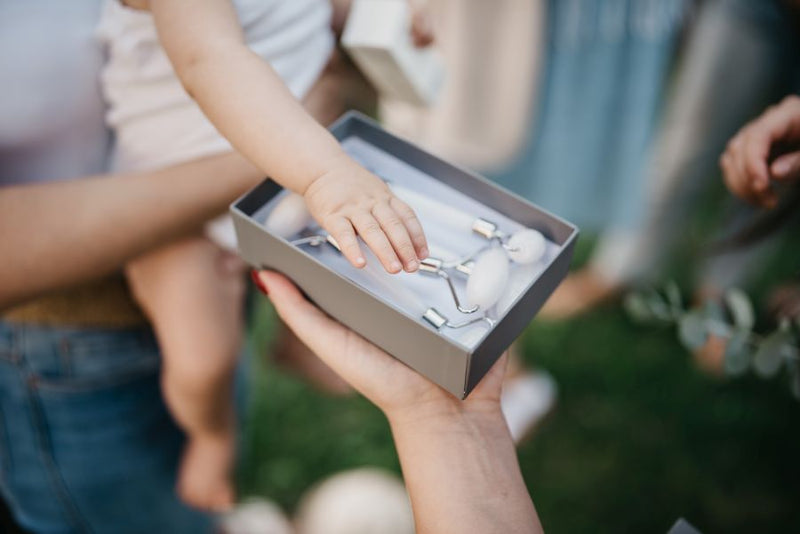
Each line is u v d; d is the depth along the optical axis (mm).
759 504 2027
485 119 2016
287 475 2125
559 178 2248
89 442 1379
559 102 2047
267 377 2277
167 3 921
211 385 1311
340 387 2008
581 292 2420
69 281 1042
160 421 1462
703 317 1286
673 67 2170
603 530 2012
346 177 841
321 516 1986
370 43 1130
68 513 1488
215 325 1267
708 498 2045
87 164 1190
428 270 882
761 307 2148
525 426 2172
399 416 903
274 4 1045
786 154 1116
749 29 1793
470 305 851
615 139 2119
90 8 1096
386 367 891
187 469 1557
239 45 908
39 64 1051
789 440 2131
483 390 930
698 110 1960
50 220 993
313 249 926
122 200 1009
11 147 1098
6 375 1305
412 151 991
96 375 1310
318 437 2193
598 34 1890
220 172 1043
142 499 1526
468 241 930
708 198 2439
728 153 1105
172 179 1028
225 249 1301
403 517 1961
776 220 1446
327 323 917
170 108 1086
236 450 1712
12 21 1036
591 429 2215
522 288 873
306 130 868
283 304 927
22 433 1374
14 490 1480
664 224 2223
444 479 864
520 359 2260
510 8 1802
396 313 794
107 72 1094
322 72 1187
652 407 2238
